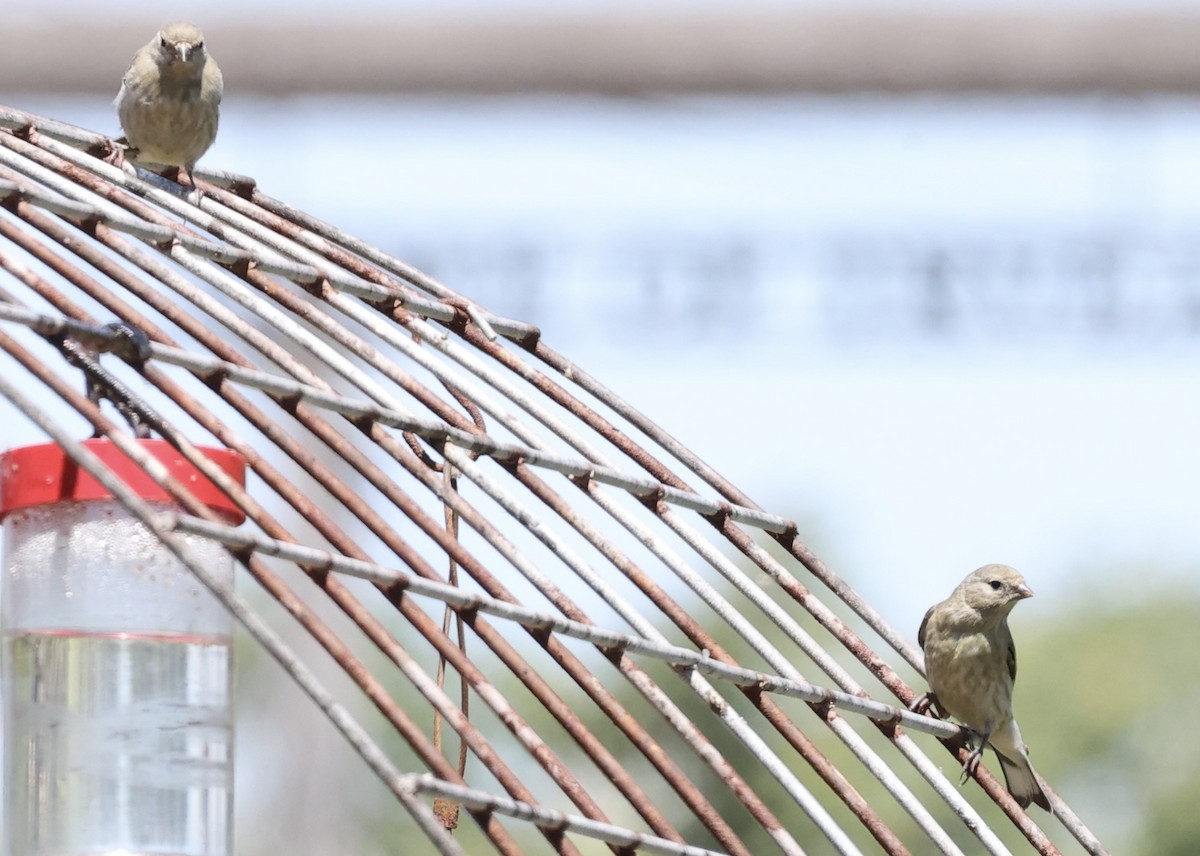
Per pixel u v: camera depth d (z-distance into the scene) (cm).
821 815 1073
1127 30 2580
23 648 1023
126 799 1010
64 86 2478
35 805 1012
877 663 1220
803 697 1119
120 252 1048
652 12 2566
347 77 2580
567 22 2569
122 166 1252
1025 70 2583
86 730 1012
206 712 1025
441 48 2569
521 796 930
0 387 834
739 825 2056
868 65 2583
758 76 2594
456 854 826
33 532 1025
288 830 2580
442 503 1138
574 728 998
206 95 1468
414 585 938
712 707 1080
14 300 946
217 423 962
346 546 964
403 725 888
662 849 965
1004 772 1506
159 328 1001
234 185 1312
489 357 1225
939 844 1116
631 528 1138
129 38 2464
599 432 1206
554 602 1037
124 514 1014
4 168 1123
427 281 1297
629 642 1028
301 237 1262
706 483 1241
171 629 1020
